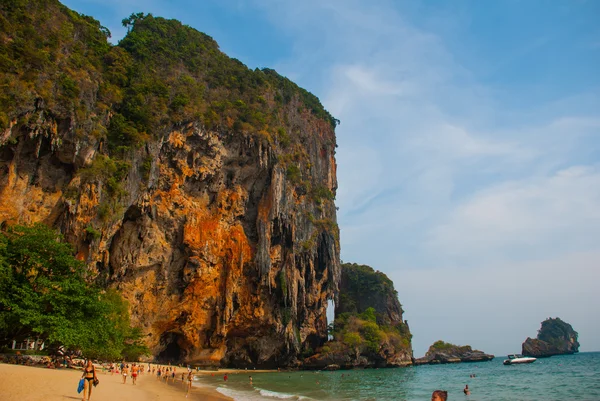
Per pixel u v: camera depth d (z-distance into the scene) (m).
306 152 107.88
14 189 50.62
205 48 96.00
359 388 50.97
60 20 61.53
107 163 59.31
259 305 83.69
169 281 73.56
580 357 171.75
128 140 65.12
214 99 86.00
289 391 46.28
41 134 51.44
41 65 52.88
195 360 77.69
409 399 38.44
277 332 86.62
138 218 68.44
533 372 81.75
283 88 110.25
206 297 76.25
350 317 123.81
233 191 83.94
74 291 36.25
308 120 113.44
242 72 97.69
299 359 100.44
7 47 50.75
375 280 149.12
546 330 197.12
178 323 74.88
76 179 54.94
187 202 76.00
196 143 77.62
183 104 75.75
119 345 47.12
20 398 20.64
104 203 58.09
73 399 22.17
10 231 37.28
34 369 31.34
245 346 88.56
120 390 31.64
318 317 104.06
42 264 36.03
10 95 48.19
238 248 81.75
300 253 94.31
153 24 88.88
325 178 115.75
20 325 33.88
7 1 54.34
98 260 57.25
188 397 34.16
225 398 36.31
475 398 39.25
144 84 72.44
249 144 84.44
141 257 69.31
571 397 38.44
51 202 53.84
